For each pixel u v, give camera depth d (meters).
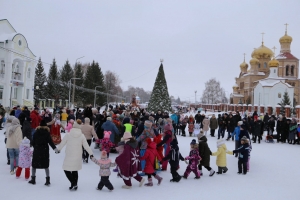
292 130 21.38
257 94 72.06
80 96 67.88
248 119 21.84
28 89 43.16
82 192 8.31
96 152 14.59
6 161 11.58
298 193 9.23
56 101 62.22
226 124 22.44
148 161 9.27
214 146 18.56
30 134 12.20
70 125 16.16
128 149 8.82
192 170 10.38
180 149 16.84
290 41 80.56
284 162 14.14
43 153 8.60
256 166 13.09
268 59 81.31
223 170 11.65
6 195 7.81
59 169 10.80
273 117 23.50
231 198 8.45
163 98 36.28
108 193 8.34
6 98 36.84
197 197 8.38
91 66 70.06
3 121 23.09
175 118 24.69
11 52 37.25
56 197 7.79
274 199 8.54
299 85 77.56
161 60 36.94
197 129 24.20
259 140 21.39
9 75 37.06
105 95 70.31
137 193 8.48
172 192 8.75
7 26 39.88
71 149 8.30
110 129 13.79
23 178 9.45
